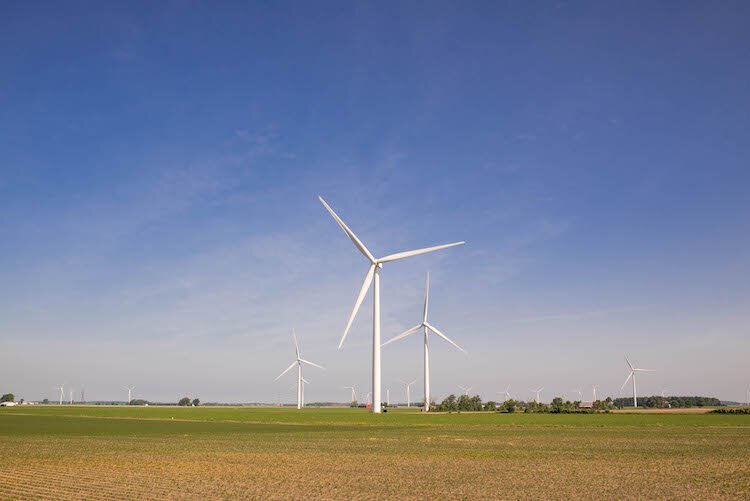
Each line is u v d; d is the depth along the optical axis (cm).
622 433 5775
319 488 2475
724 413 10781
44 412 11950
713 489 2452
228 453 3825
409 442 4681
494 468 3092
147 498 2244
